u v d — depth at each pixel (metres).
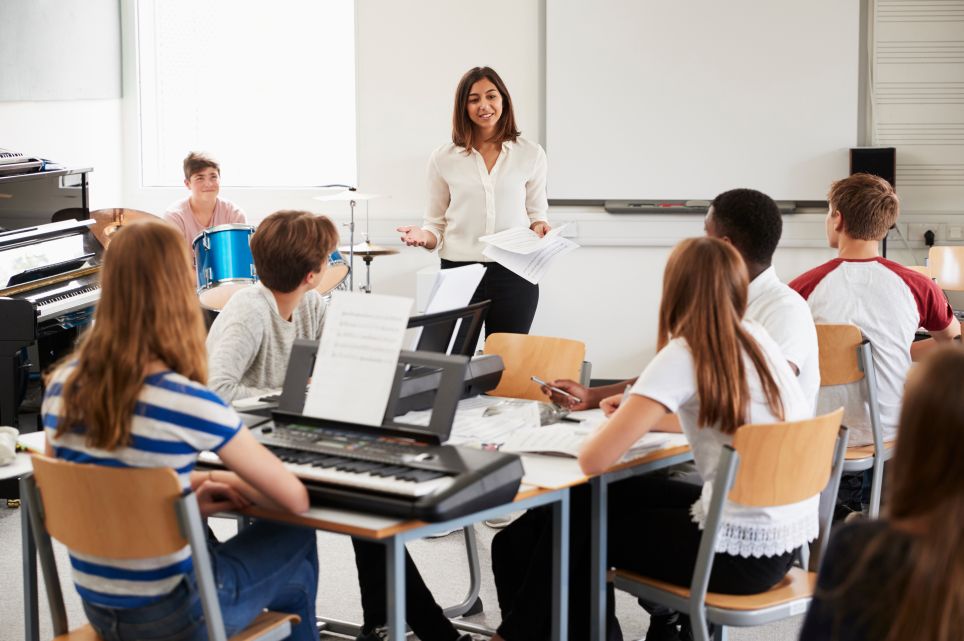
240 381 2.73
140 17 6.13
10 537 3.72
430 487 1.95
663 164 5.80
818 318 3.43
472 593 3.14
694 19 5.68
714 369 2.15
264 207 6.14
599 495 2.33
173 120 6.27
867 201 3.35
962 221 5.69
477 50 5.88
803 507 2.24
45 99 5.23
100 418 1.85
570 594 2.51
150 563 1.89
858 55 5.65
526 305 4.25
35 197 4.65
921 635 1.23
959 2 5.57
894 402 3.38
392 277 6.11
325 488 2.00
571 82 5.79
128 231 1.88
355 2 5.93
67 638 2.03
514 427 2.57
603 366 6.05
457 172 4.25
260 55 6.23
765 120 5.72
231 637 2.02
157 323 1.86
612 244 5.89
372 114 6.00
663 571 2.30
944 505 1.22
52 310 4.17
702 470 2.24
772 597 2.24
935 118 5.66
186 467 1.90
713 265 2.18
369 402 2.18
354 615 3.12
